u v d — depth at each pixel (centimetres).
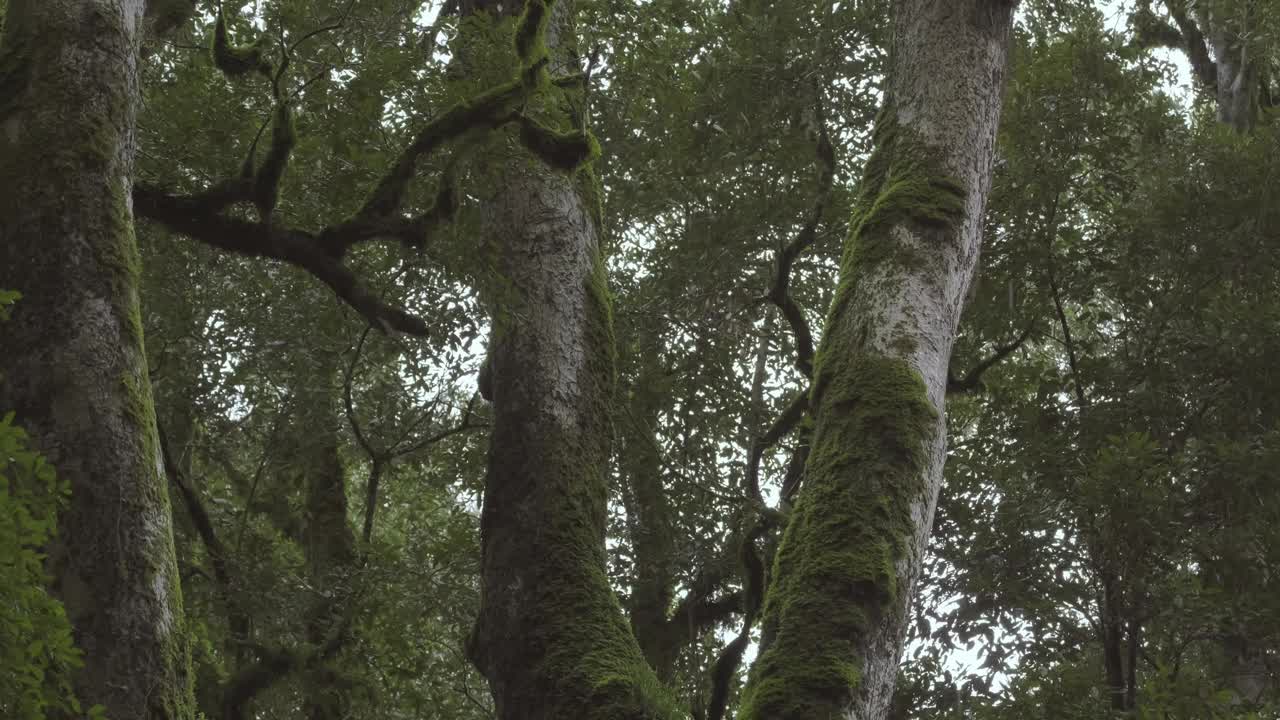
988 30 788
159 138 895
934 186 739
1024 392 1159
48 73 531
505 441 747
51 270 496
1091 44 1142
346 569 1095
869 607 624
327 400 1161
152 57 993
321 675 1033
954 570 1041
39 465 392
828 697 598
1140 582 936
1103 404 1058
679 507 1141
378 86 859
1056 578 1009
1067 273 1145
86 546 460
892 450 659
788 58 1163
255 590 1035
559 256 798
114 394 486
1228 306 1048
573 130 780
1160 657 972
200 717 489
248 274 1096
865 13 1169
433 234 759
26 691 387
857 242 737
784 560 654
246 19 909
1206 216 1115
